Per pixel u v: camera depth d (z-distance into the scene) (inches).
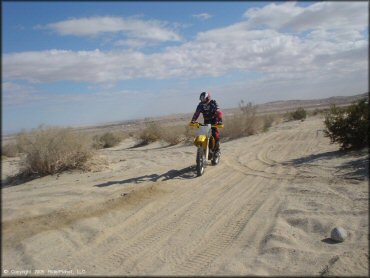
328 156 462.3
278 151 584.4
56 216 274.7
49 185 402.0
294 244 220.8
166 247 225.5
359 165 381.7
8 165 531.5
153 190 353.4
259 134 911.7
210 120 475.2
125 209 298.7
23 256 208.4
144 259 209.0
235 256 208.7
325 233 235.3
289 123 1352.1
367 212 255.6
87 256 213.3
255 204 301.6
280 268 192.7
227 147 686.5
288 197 309.9
